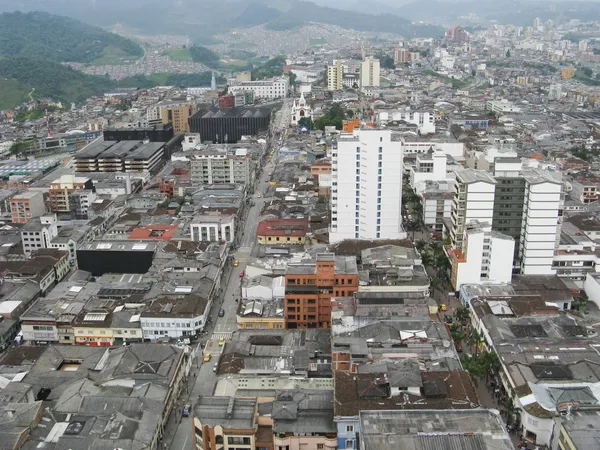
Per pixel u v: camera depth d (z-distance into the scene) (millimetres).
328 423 182125
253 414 186875
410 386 188125
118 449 180750
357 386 192000
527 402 196625
